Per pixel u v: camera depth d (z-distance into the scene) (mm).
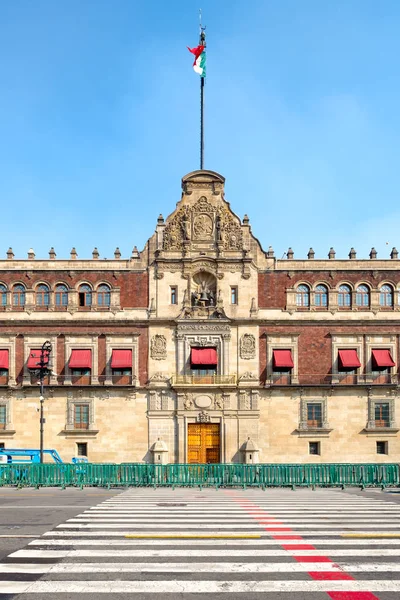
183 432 64875
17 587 15398
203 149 70375
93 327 66562
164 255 67500
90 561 18219
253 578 16344
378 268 67750
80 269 67188
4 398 65625
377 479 44250
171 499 35719
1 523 25500
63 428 65125
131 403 65562
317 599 14555
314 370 66250
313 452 65438
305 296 67562
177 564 17859
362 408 65812
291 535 22547
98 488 43844
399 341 66875
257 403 65312
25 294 67000
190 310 66500
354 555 19109
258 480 44125
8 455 59406
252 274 67438
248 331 66500
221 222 67875
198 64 72250
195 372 66125
